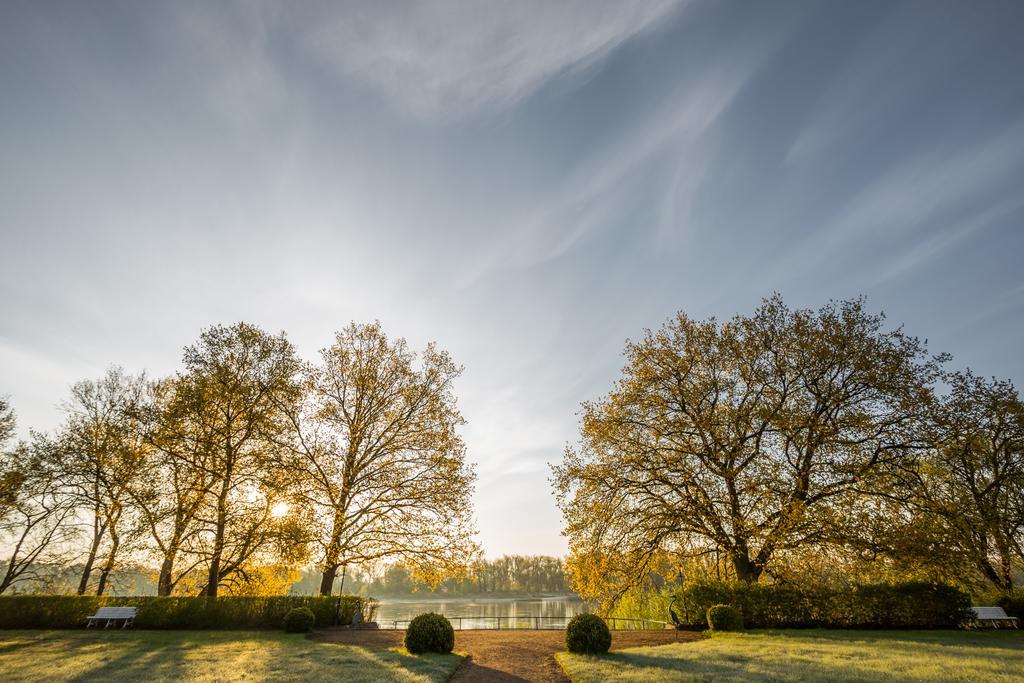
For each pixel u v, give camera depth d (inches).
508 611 2679.6
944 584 858.8
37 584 1133.1
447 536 1106.7
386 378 1246.9
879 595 849.5
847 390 1000.2
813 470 947.3
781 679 434.6
